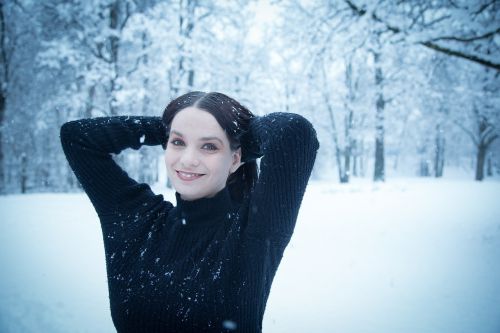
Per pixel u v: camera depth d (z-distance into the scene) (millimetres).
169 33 11562
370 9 4977
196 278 943
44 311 3160
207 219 1048
